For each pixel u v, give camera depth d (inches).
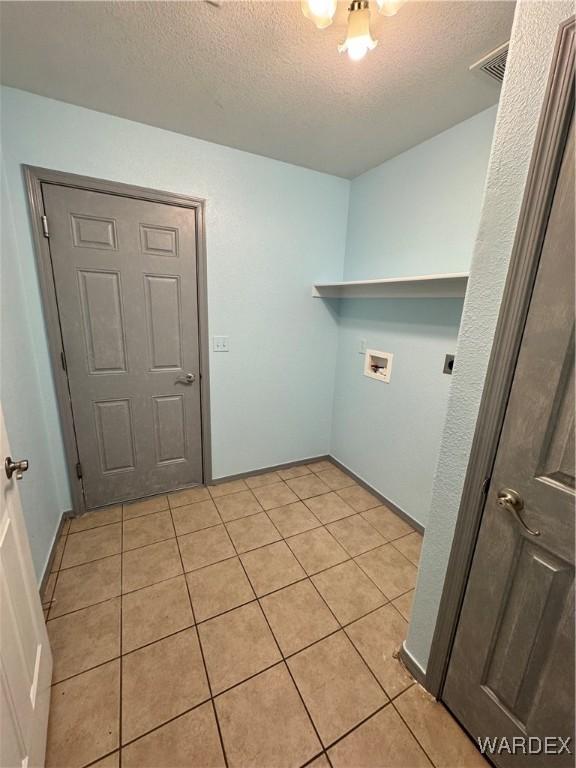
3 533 33.3
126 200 71.5
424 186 73.9
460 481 38.4
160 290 79.7
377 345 91.0
